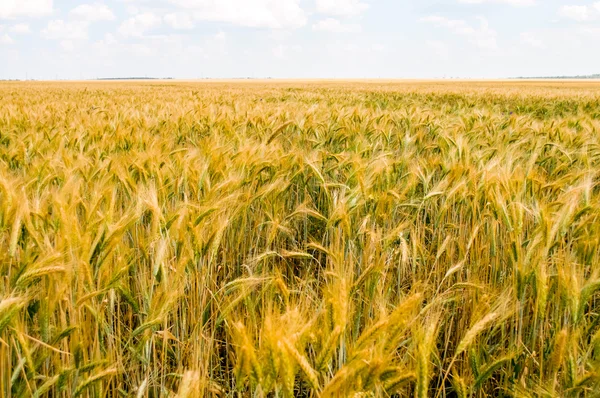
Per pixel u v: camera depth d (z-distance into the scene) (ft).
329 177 16.79
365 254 11.03
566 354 6.73
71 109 40.60
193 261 9.12
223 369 9.48
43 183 12.11
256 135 23.21
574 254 8.79
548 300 8.66
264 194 12.60
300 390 8.82
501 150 17.66
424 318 8.28
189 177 13.38
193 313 9.27
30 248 7.93
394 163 16.02
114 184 11.34
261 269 11.28
